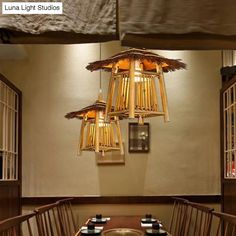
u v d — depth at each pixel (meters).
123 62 2.67
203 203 5.33
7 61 5.53
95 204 5.34
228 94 5.02
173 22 1.50
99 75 5.52
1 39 1.57
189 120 5.48
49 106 5.48
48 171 5.39
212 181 5.39
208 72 5.54
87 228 3.52
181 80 5.53
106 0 1.53
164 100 2.62
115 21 1.52
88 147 3.70
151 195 5.36
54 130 5.45
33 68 5.53
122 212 5.32
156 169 5.40
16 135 5.30
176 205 5.20
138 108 2.54
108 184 5.38
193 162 5.42
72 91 5.51
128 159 5.41
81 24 1.52
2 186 4.46
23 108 5.46
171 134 5.45
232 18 1.51
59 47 5.55
